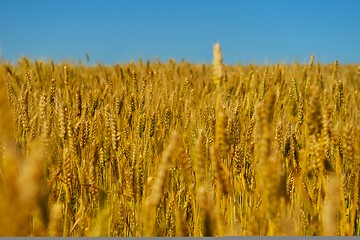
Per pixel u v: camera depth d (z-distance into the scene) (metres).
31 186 0.87
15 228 0.83
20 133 4.02
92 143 3.69
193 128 4.77
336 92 6.03
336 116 5.77
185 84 7.82
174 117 5.53
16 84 8.55
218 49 3.70
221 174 2.23
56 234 1.44
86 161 3.66
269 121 1.89
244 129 4.71
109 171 3.77
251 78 8.02
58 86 9.48
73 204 3.14
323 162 2.36
